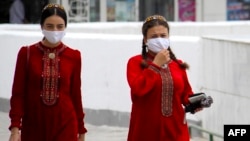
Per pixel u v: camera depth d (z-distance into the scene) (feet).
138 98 29.66
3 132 53.72
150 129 29.68
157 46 29.45
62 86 30.19
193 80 51.42
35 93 30.04
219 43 48.88
